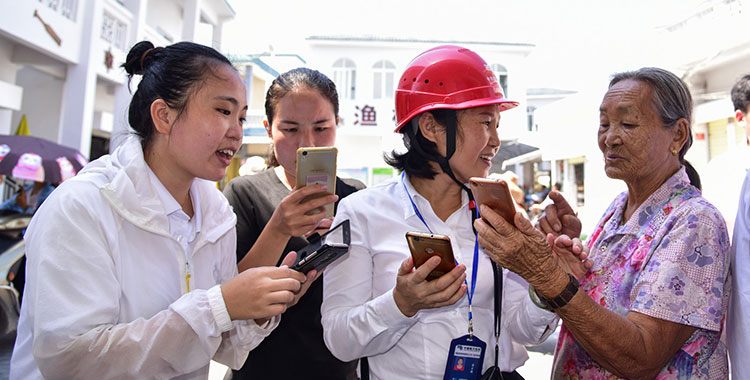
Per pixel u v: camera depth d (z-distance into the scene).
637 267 1.41
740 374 1.33
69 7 9.28
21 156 5.59
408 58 20.92
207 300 1.15
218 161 1.37
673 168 1.52
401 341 1.49
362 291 1.52
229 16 17.50
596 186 13.95
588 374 1.47
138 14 11.25
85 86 9.59
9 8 7.69
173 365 1.13
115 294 1.19
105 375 1.10
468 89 1.49
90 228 1.18
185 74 1.28
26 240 1.21
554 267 1.23
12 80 9.49
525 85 20.89
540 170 23.59
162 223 1.33
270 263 1.70
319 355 2.07
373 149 19.56
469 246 1.56
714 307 1.26
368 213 1.57
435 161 1.53
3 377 3.73
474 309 1.51
